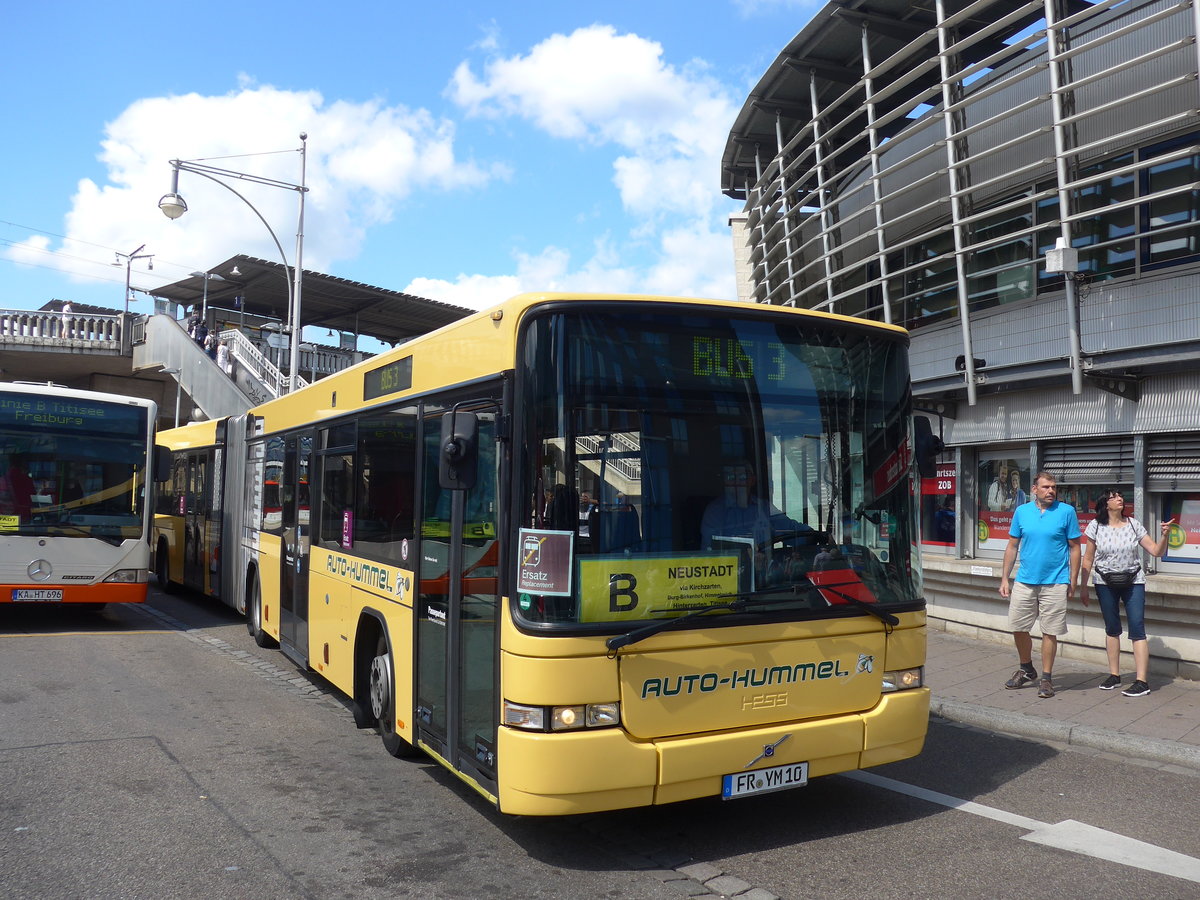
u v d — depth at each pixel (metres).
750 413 5.09
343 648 7.68
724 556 4.91
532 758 4.47
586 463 4.69
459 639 5.37
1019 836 5.26
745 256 21.70
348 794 5.89
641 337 4.90
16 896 4.34
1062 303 10.58
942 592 12.24
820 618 5.10
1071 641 10.29
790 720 5.01
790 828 5.39
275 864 4.77
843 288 15.27
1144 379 9.70
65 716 7.74
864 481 5.39
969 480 12.20
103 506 12.42
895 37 12.73
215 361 28.06
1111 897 4.43
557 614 4.54
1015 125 11.20
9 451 12.00
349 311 35.22
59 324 28.59
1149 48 9.63
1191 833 5.33
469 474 4.90
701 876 4.66
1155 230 9.53
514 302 4.95
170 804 5.64
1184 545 9.44
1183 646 9.12
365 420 7.40
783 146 16.06
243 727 7.55
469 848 5.02
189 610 14.98
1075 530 8.45
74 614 14.16
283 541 9.98
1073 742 7.32
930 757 6.96
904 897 4.42
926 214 12.91
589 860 4.88
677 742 4.66
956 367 11.69
